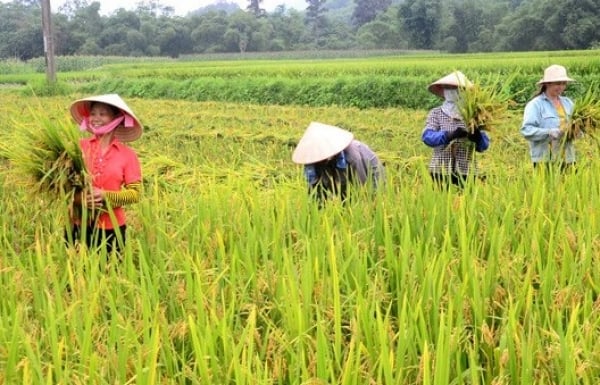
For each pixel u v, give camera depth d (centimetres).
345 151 636
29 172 563
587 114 770
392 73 3338
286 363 352
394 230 530
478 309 378
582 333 352
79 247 523
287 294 379
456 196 580
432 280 396
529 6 9000
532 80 2214
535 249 452
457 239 514
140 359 308
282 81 2984
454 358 338
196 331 355
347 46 12662
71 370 340
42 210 704
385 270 448
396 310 427
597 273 426
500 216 557
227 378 325
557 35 8638
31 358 316
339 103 2719
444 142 757
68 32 11488
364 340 358
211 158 1182
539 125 808
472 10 10969
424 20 11156
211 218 583
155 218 618
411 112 1866
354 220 539
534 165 815
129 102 2400
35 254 540
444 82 762
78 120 600
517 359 333
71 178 555
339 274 425
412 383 335
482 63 3062
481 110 723
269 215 561
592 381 320
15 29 11288
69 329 383
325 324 379
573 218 535
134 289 436
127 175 588
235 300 408
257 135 1381
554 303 390
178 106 2203
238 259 457
